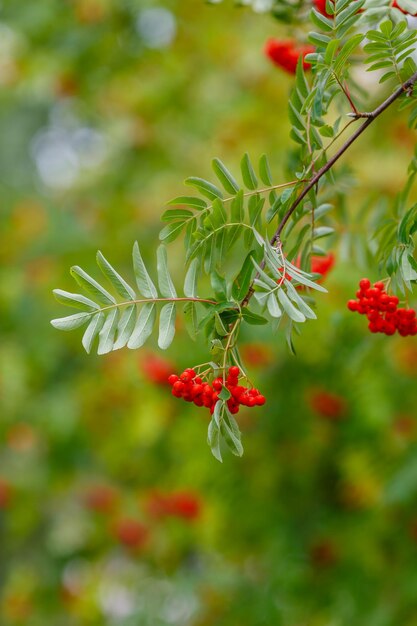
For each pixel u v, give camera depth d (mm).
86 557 6891
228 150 5793
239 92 5973
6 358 6461
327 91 2064
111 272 1775
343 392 4922
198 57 5863
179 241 5504
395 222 2449
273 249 1794
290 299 1704
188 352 4977
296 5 2795
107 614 6953
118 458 6316
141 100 5957
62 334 6402
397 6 2322
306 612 5332
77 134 11070
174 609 6270
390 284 2031
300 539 5336
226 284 1754
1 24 5523
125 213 6344
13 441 6781
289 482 5371
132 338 1747
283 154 5164
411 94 2020
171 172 6309
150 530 6602
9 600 7016
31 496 6855
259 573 5836
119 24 5457
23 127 11078
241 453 1705
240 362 1755
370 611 4871
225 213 1825
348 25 2041
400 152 4410
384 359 4461
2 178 11305
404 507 4977
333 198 2953
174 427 5648
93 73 5734
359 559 5066
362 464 4988
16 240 7043
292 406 5074
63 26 5504
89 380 6258
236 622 5602
